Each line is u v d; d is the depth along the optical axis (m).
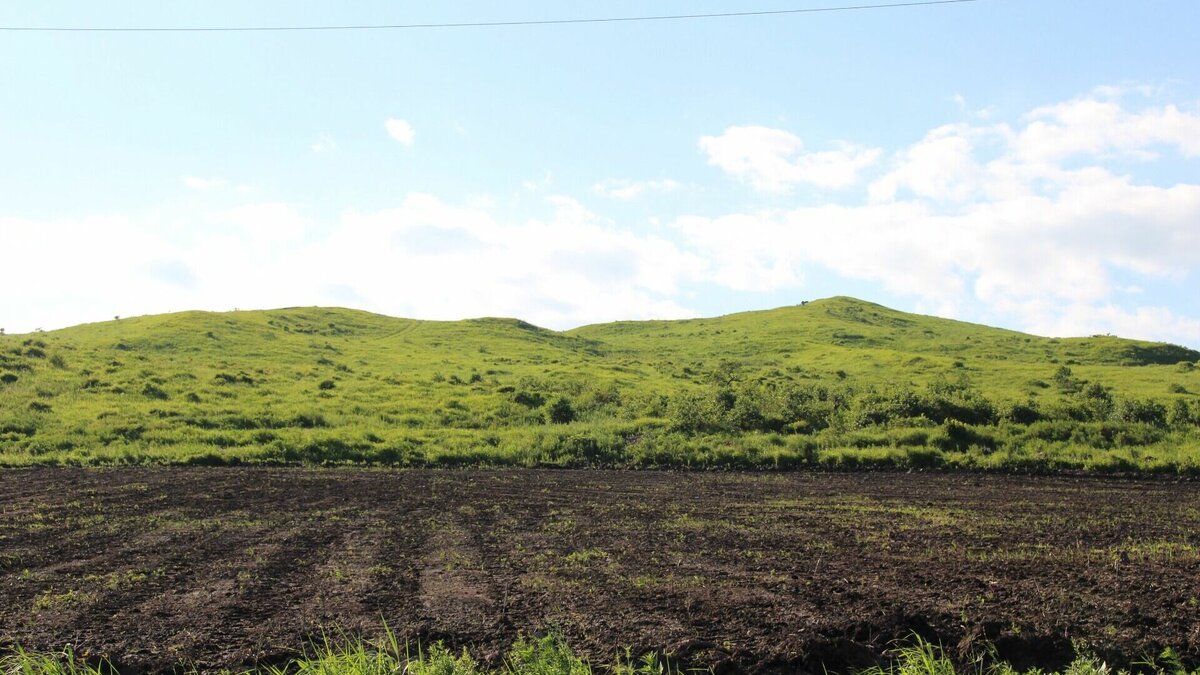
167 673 7.32
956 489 20.12
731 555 11.83
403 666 7.19
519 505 17.16
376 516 15.65
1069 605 8.69
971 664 7.43
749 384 40.66
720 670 7.29
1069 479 22.38
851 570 10.70
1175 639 7.76
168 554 12.02
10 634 8.25
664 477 22.62
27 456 24.91
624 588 9.80
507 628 8.29
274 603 9.34
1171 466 23.59
